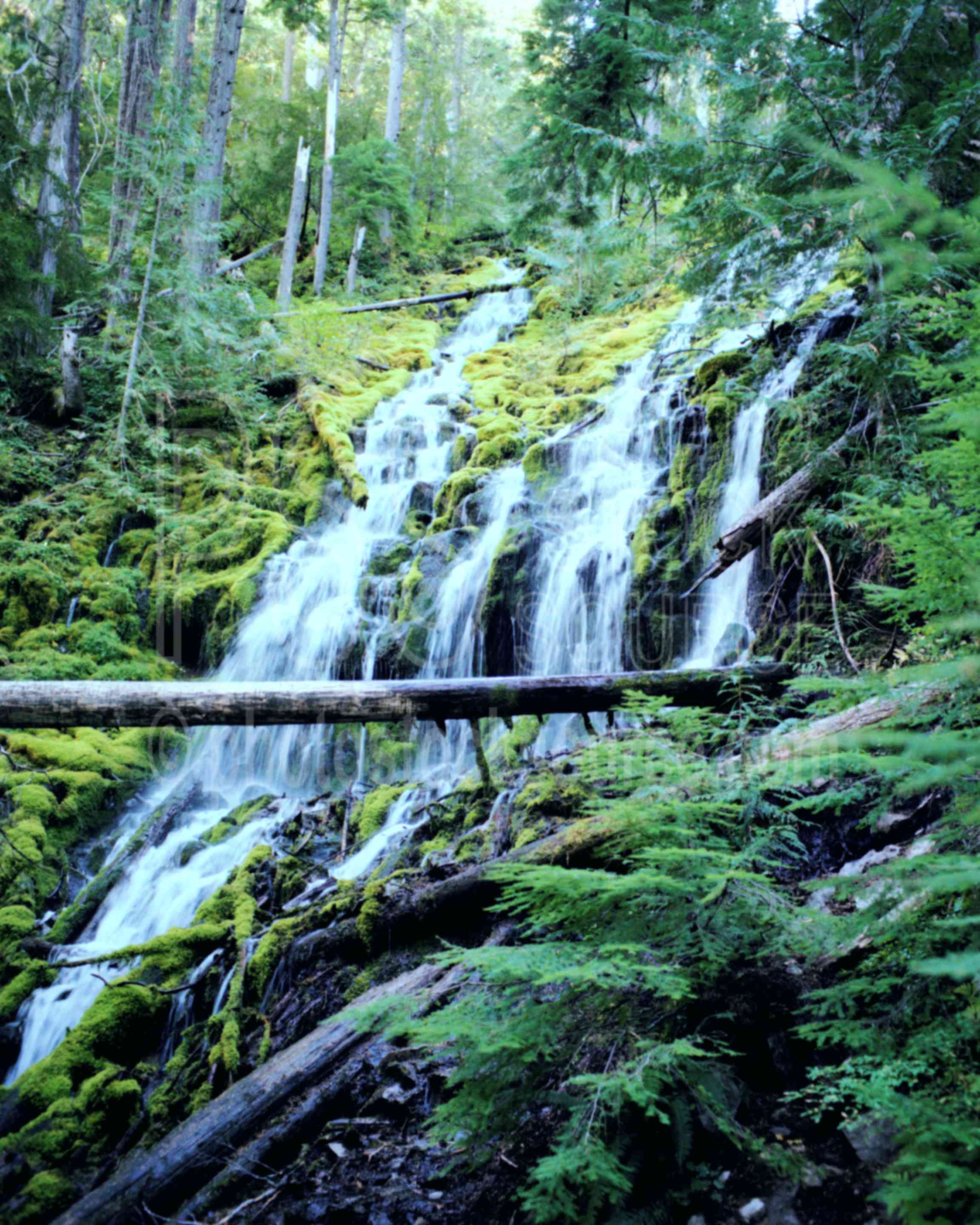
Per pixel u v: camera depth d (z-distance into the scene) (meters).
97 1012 4.57
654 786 3.14
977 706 2.40
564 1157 2.16
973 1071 2.20
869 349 4.80
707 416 8.51
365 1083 3.56
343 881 5.19
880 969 2.63
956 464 2.24
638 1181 2.51
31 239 11.55
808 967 2.95
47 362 12.22
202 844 6.36
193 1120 3.47
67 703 4.98
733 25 5.27
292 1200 3.07
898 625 4.83
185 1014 4.64
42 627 9.02
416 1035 2.63
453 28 28.36
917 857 2.38
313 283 19.66
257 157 22.00
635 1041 2.69
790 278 6.04
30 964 5.30
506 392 12.60
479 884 4.31
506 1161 2.91
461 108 29.33
